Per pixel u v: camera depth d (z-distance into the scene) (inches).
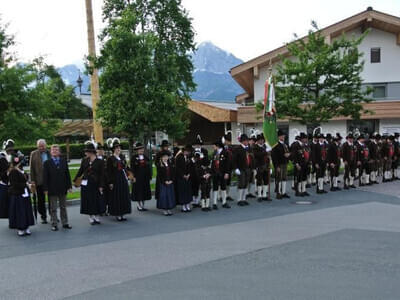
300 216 399.5
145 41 622.2
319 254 270.7
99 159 380.8
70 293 208.8
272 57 1046.4
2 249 297.7
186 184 434.9
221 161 451.2
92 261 262.7
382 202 475.2
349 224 361.4
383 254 269.6
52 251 289.6
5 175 359.6
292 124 1088.2
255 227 354.0
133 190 444.5
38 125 657.6
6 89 622.8
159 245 299.0
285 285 214.1
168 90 650.8
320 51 784.3
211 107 1120.8
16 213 335.9
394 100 1005.2
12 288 217.3
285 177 519.2
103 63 629.9
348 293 202.2
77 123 1491.1
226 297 198.7
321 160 546.3
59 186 358.9
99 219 403.5
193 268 244.4
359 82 774.5
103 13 927.0
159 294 204.5
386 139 684.7
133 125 615.5
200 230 345.7
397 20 976.3
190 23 984.9
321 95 787.4
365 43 1060.5
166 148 425.7
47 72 1443.2
